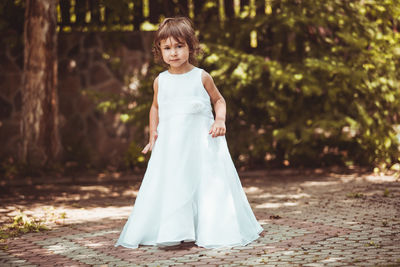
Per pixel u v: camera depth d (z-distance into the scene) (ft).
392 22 25.54
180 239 10.81
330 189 19.21
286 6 24.17
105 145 27.99
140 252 10.79
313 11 23.82
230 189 11.44
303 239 11.39
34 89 25.00
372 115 24.26
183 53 11.35
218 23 25.88
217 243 10.95
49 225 14.11
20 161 24.98
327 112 23.68
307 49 24.43
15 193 20.72
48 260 10.31
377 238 11.21
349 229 12.26
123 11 27.63
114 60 27.63
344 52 24.53
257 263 9.57
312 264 9.34
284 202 16.84
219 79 22.65
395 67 23.98
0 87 28.14
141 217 11.30
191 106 11.46
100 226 13.82
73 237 12.46
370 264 9.17
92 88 28.14
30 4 25.05
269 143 24.31
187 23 11.51
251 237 11.54
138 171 25.76
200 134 11.49
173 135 11.42
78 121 28.07
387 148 23.90
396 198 16.62
